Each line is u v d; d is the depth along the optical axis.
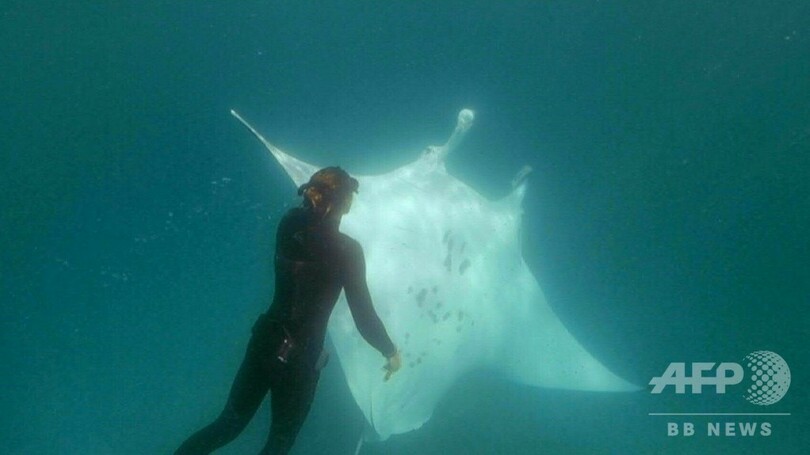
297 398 2.96
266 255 8.10
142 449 6.68
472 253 6.29
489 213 6.71
